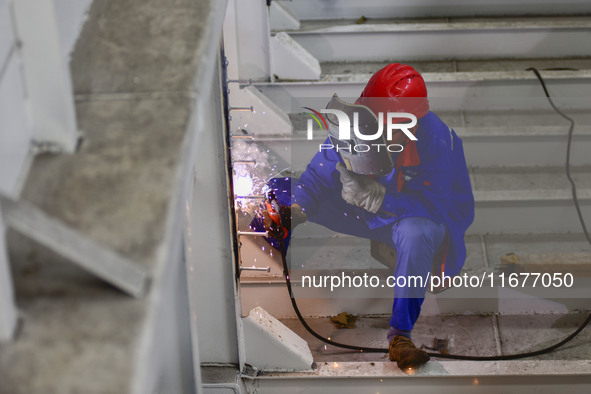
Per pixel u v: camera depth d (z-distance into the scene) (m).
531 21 4.43
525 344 3.79
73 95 1.35
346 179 3.55
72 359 0.93
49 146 1.24
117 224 1.09
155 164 1.20
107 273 1.00
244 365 3.62
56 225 1.02
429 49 4.42
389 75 3.40
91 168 1.20
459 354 3.76
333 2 4.45
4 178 1.10
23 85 1.20
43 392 0.89
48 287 1.04
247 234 3.51
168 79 1.38
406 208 3.57
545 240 3.86
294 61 4.15
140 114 1.31
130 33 1.50
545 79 4.20
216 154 3.03
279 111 3.87
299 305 3.91
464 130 4.00
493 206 3.79
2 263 0.94
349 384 3.66
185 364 2.75
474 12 4.52
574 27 4.35
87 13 1.57
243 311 3.88
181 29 1.50
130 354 0.94
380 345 3.80
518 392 3.69
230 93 3.82
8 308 0.95
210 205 3.13
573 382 3.64
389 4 4.48
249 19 3.99
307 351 3.67
